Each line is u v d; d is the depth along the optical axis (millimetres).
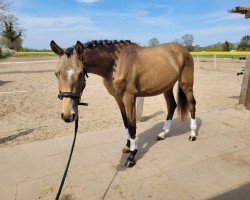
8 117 5496
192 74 3996
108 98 7363
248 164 3193
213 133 4242
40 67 17375
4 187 2824
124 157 3471
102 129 4613
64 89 2316
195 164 3223
